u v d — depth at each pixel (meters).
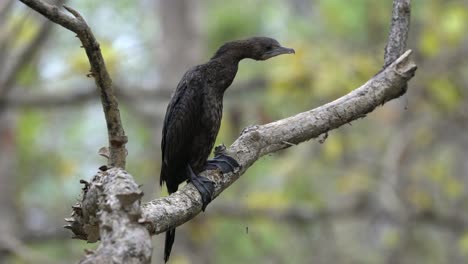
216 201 15.91
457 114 16.36
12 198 16.94
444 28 15.01
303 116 6.05
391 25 6.37
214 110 7.07
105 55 14.61
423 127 16.53
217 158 5.95
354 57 14.54
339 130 15.81
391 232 16.00
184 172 7.34
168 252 6.42
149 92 16.20
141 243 4.00
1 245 13.55
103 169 4.77
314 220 16.16
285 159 15.89
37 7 4.65
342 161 16.70
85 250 3.97
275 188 16.50
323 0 16.77
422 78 15.52
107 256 3.89
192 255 16.73
